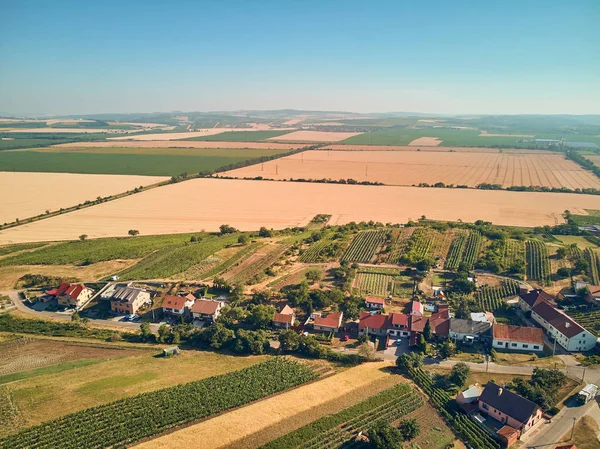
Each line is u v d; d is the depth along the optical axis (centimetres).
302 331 14800
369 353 12875
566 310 15225
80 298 17025
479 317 14662
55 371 12544
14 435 9700
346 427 9812
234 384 11512
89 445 9444
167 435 9688
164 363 12975
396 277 18212
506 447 9175
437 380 11681
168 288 17888
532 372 12050
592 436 9481
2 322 15688
